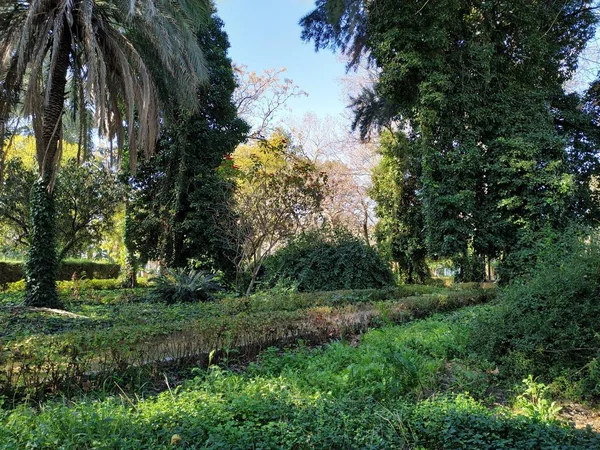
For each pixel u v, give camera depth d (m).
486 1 12.51
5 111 9.91
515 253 11.61
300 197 12.71
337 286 12.16
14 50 9.22
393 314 7.95
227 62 18.19
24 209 15.61
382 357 4.79
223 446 2.59
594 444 2.88
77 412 3.06
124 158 16.28
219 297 12.30
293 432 2.84
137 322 7.57
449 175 12.21
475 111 12.25
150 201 17.11
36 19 9.12
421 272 19.53
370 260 12.62
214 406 3.24
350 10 15.55
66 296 12.25
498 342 5.26
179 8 11.10
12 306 9.27
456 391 4.32
